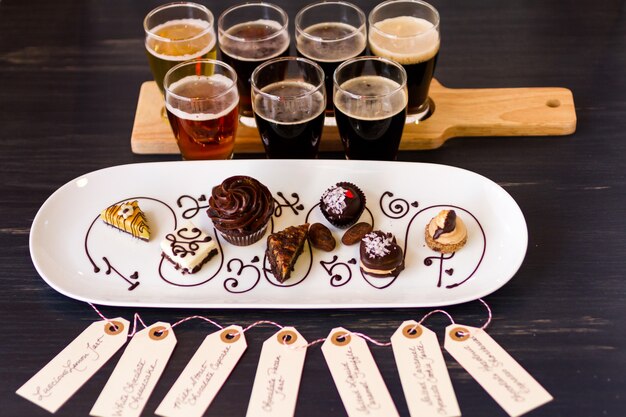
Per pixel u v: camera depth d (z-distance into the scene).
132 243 1.32
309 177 1.40
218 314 1.20
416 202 1.36
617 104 1.60
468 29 1.84
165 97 1.37
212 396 1.08
